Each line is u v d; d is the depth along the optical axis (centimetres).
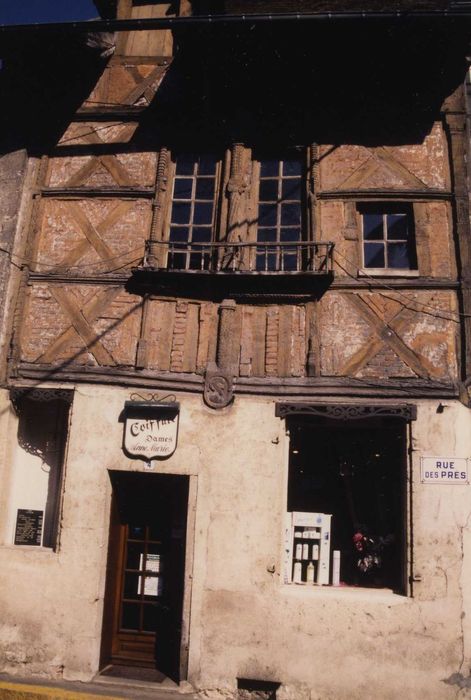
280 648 666
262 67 785
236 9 750
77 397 751
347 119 805
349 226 773
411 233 774
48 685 670
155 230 797
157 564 749
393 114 799
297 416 744
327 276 735
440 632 648
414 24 716
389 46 745
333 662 656
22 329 782
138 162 831
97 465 731
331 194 781
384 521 730
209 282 767
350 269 756
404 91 789
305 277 740
